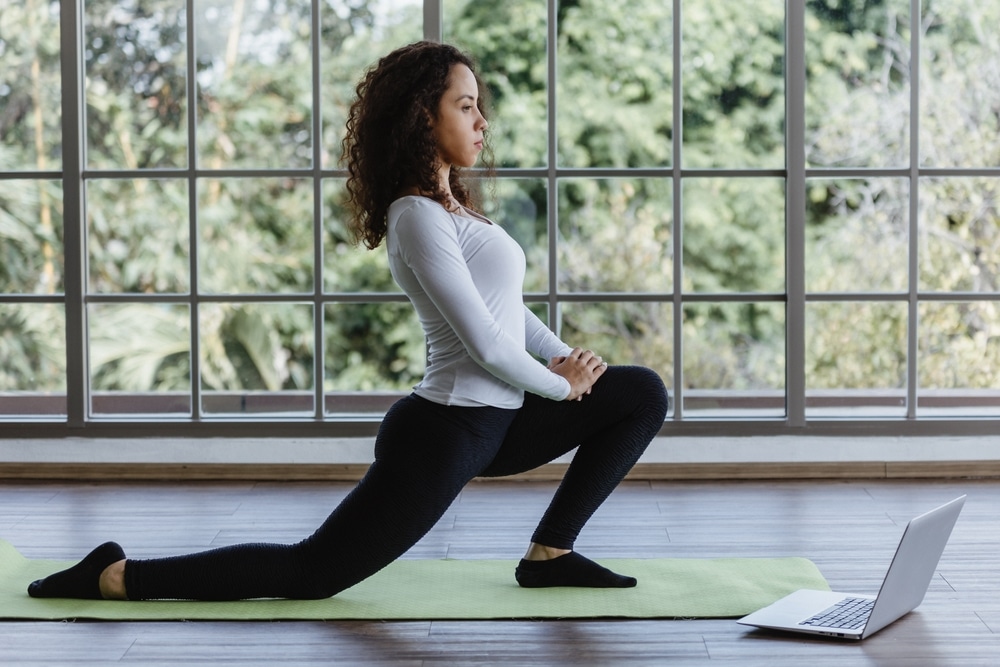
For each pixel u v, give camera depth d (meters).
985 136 4.05
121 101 4.08
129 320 4.12
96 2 4.06
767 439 4.05
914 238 4.05
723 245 4.07
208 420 4.12
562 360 2.66
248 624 2.44
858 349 4.08
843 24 4.03
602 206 4.07
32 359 4.15
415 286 2.49
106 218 4.10
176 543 3.19
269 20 4.05
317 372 4.12
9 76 4.09
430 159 2.49
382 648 2.28
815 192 4.06
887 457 4.04
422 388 2.52
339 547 2.50
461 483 2.50
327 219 4.11
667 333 4.09
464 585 2.72
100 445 4.10
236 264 4.11
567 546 2.69
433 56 2.51
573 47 4.04
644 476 4.05
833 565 2.90
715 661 2.19
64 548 3.13
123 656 2.24
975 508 3.53
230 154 4.09
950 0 4.02
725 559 2.94
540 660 2.21
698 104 4.04
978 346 4.08
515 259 2.55
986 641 2.28
